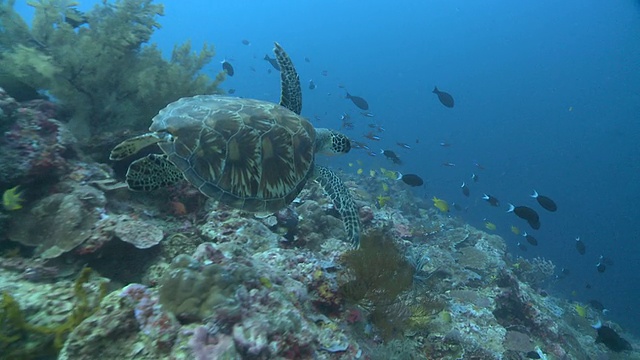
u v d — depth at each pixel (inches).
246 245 77.1
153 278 64.9
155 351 39.9
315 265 76.1
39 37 104.7
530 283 181.8
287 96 101.0
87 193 70.3
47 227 65.4
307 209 104.5
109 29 103.3
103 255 64.6
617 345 102.8
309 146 77.6
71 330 46.8
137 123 102.4
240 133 66.0
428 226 190.9
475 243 177.8
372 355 69.0
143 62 106.3
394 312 80.8
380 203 139.9
